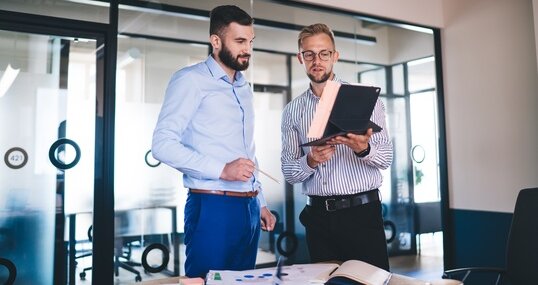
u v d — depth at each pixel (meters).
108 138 2.57
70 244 2.59
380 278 1.05
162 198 3.13
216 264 1.44
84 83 2.59
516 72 2.93
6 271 2.48
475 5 3.21
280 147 3.55
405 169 3.63
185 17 3.23
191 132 1.48
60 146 2.57
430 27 3.45
